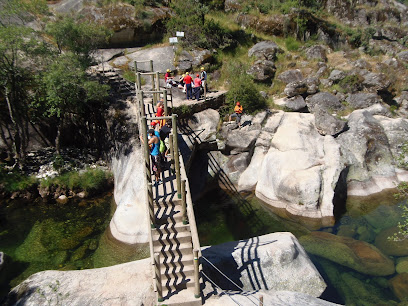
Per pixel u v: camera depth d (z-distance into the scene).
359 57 26.47
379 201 16.03
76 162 17.92
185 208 8.70
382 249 12.80
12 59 15.92
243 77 19.94
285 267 10.42
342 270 11.63
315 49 25.33
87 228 14.20
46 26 16.86
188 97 18.70
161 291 8.20
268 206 15.83
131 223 13.05
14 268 11.98
